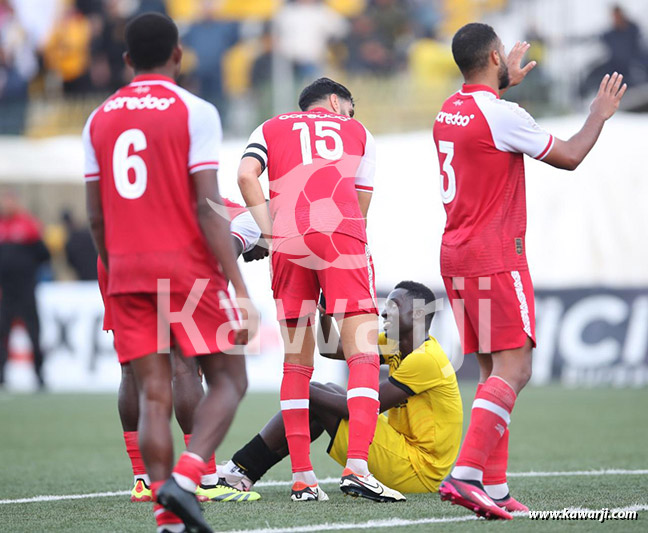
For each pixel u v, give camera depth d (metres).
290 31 62.56
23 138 59.59
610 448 23.41
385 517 13.85
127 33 12.57
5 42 63.22
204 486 16.08
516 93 55.84
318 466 21.41
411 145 49.22
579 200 47.12
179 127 11.97
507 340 14.06
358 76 60.59
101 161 12.32
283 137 16.16
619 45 57.66
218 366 12.34
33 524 14.01
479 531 12.57
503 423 13.77
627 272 46.47
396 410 17.23
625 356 42.88
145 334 12.12
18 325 46.91
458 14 64.50
